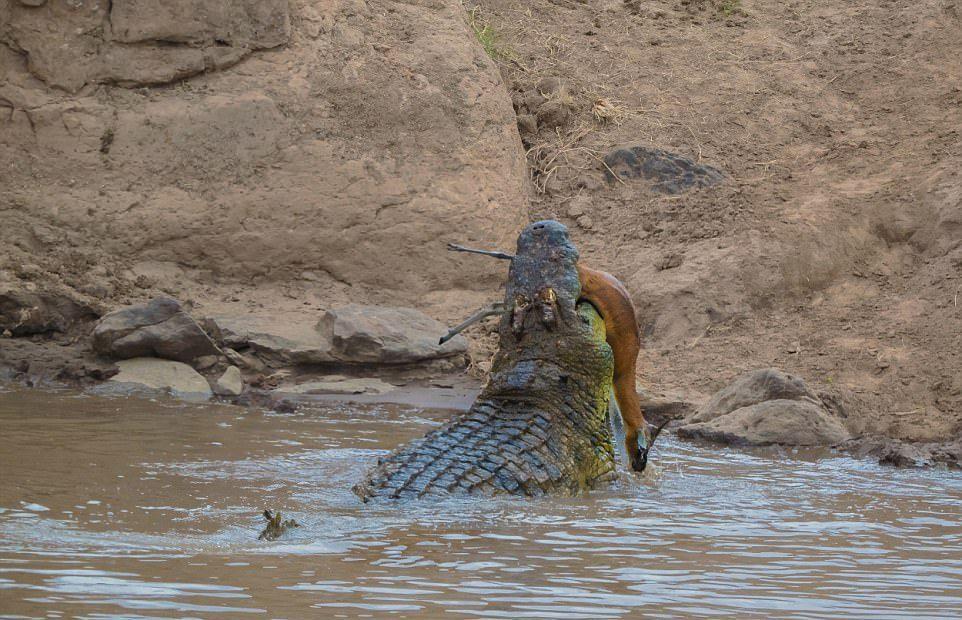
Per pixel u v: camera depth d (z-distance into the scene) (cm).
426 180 5728
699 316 5153
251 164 5566
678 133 6538
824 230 5503
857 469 3431
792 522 2605
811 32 7419
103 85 5619
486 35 6969
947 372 4488
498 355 3353
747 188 6000
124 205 5353
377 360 4691
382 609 1783
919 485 3169
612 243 5816
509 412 3194
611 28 7506
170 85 5697
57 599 1773
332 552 2161
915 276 5278
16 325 4747
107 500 2575
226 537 2261
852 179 5959
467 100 6050
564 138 6600
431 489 2725
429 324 4962
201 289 5306
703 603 1888
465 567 2078
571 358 3238
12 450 3130
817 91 6812
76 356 4628
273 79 5784
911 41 7144
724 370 4712
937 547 2375
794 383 4106
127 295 5069
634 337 3438
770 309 5212
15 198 5297
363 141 5753
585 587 1961
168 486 2766
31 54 5556
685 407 4322
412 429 3844
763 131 6531
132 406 3994
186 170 5509
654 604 1869
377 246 5566
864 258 5441
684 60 7175
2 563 1969
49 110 5484
